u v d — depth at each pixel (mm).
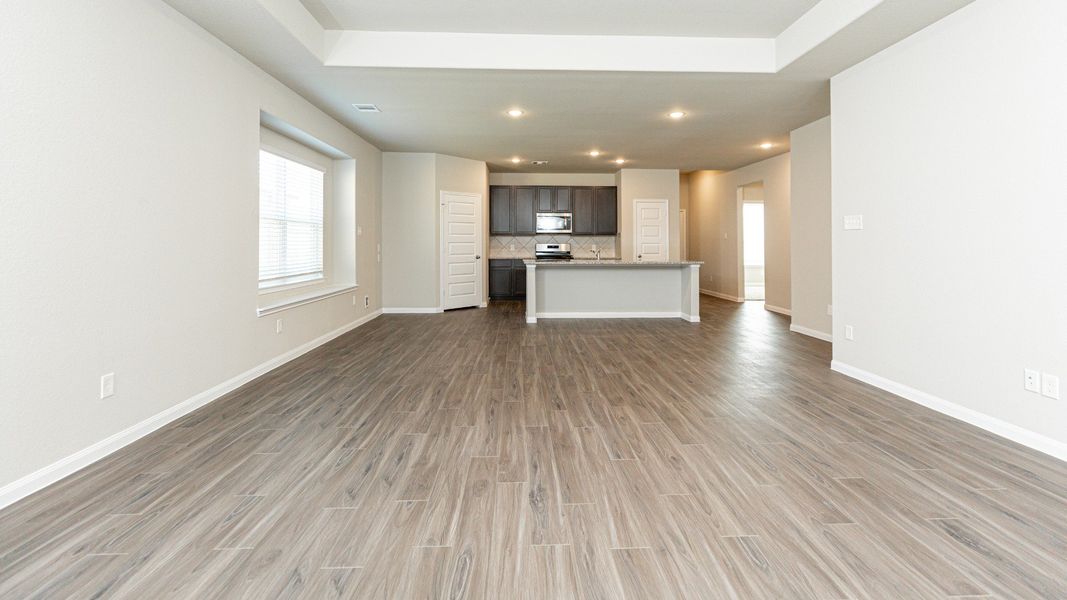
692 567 1538
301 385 3623
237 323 3562
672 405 3162
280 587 1444
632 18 3627
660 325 6520
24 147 1987
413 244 7504
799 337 5621
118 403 2473
